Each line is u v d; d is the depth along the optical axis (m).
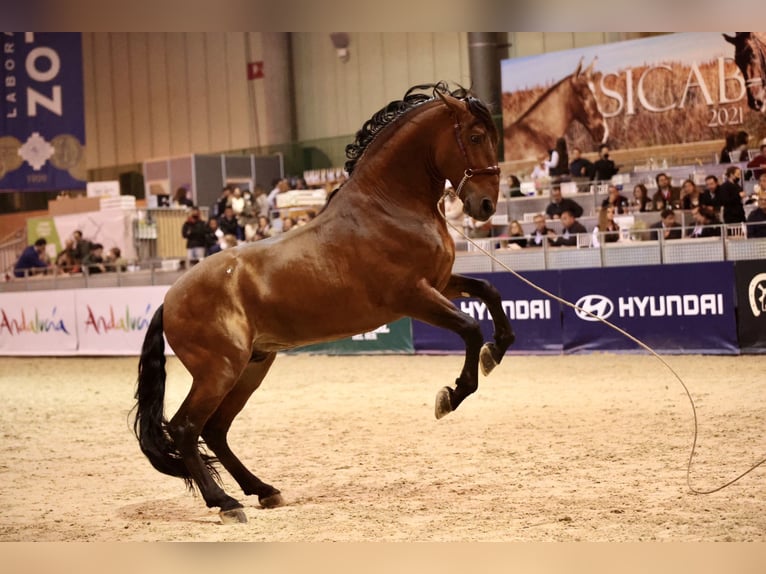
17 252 30.78
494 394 11.69
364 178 6.36
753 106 17.53
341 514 6.03
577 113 19.64
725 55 17.77
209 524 6.02
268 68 26.97
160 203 23.80
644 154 18.80
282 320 6.24
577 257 15.77
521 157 20.38
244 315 6.21
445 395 6.06
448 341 16.75
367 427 9.73
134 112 29.75
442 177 6.34
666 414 9.40
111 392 14.29
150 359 6.30
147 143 29.59
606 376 12.82
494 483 6.69
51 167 25.66
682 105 18.31
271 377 15.19
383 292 6.16
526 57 20.16
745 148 17.55
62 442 9.73
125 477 7.76
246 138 27.73
